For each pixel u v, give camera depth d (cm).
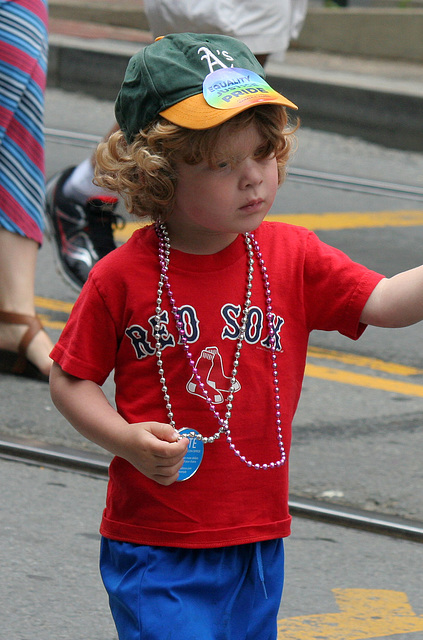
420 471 1162
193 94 612
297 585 933
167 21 1538
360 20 3938
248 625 681
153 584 654
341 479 1136
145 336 652
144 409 660
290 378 678
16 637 836
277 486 676
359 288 667
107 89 3347
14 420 1235
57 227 1585
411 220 2242
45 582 916
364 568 969
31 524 1010
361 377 1457
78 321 661
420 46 3856
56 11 4309
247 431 664
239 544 666
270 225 687
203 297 655
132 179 651
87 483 1102
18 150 1305
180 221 650
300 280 675
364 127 3064
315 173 2553
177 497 657
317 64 3681
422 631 873
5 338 1347
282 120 628
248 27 1541
